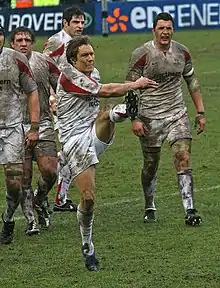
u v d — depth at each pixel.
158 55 27.19
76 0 95.12
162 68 27.19
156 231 26.30
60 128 22.50
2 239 25.50
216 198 30.95
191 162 37.78
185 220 26.94
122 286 20.77
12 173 24.97
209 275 21.45
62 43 29.31
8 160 24.91
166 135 27.53
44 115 27.44
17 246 25.19
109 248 24.41
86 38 22.09
